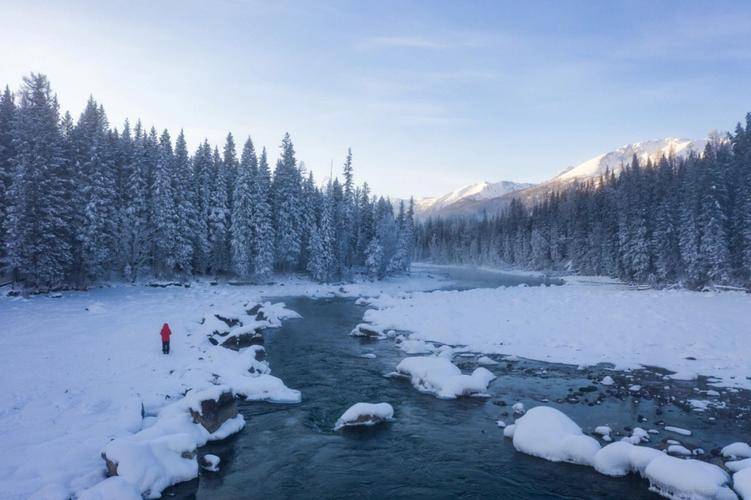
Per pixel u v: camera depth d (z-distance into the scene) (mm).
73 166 45500
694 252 58094
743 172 59656
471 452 13617
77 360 19156
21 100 43375
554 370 22016
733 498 10062
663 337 26141
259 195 62375
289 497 11062
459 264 157375
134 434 13078
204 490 11266
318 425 15586
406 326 33031
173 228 54750
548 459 13094
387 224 81250
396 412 16844
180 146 59156
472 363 23422
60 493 9578
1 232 40062
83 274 45156
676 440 13773
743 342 24344
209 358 21391
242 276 61438
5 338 22250
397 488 11562
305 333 31703
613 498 11023
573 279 87125
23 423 13125
